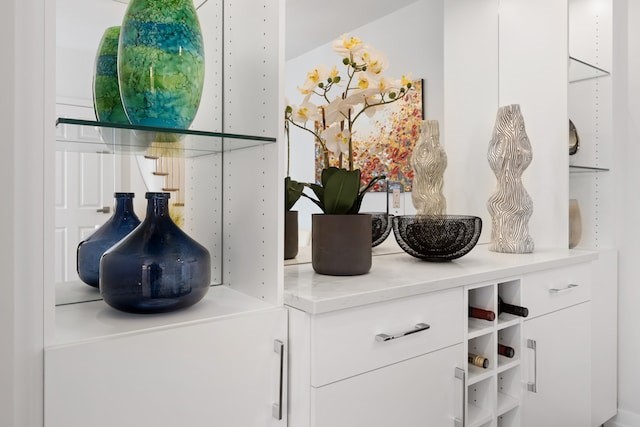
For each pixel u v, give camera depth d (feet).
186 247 3.02
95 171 3.51
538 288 4.87
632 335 6.53
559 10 6.14
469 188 6.84
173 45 2.93
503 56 6.83
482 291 4.43
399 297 3.48
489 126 7.00
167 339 2.67
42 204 2.30
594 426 6.13
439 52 6.38
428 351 3.74
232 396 2.94
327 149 4.58
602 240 6.73
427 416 3.74
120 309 2.93
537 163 6.40
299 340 3.12
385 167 5.79
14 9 2.20
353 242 3.96
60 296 3.35
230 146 3.51
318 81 4.68
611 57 6.53
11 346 2.23
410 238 4.86
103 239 3.39
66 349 2.35
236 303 3.33
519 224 5.69
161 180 3.86
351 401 3.22
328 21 5.24
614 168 6.61
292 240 4.69
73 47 3.36
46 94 2.30
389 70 5.82
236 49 3.71
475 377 4.17
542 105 6.35
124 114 3.27
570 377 5.33
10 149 2.21
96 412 2.43
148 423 2.60
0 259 2.20
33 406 2.28
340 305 3.10
